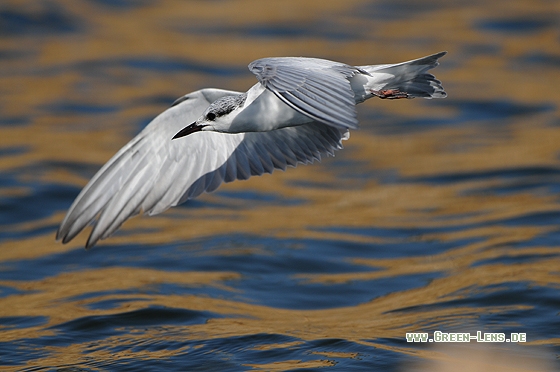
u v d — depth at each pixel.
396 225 16.06
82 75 25.27
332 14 31.06
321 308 12.49
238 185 18.48
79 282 13.48
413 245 15.07
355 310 12.33
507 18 30.47
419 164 19.59
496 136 21.33
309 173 19.33
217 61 26.53
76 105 23.09
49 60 26.39
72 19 29.55
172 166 9.91
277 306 12.52
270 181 18.78
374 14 31.20
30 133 21.02
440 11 31.53
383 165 19.69
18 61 26.25
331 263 14.30
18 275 13.90
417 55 26.77
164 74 25.50
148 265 14.18
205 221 16.42
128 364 10.23
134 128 21.56
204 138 9.98
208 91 9.64
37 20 29.16
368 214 16.73
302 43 27.92
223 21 30.02
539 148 20.05
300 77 7.42
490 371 9.82
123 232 15.88
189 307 12.20
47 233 15.88
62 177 18.36
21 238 15.70
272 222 16.33
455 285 12.94
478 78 25.66
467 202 17.09
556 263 13.48
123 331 11.40
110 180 9.76
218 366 10.09
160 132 9.87
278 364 10.09
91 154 19.75
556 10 31.16
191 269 13.98
